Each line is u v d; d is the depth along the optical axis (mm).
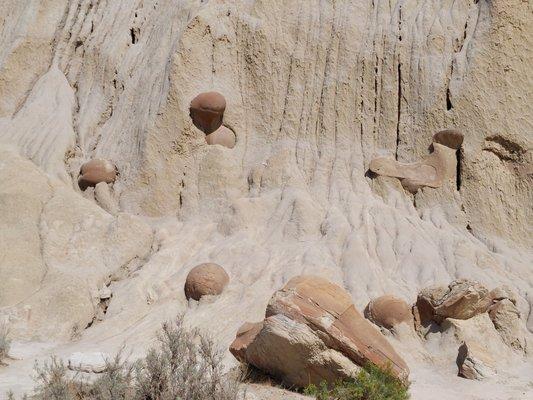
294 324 37188
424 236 60844
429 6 71625
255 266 56250
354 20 71062
